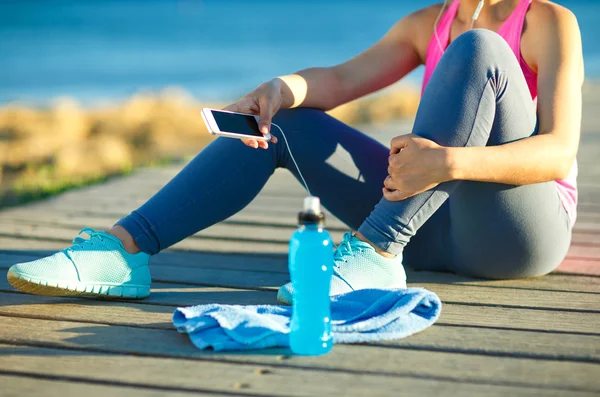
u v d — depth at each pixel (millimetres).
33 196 4145
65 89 21391
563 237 2098
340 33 38781
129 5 55438
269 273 2426
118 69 26172
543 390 1491
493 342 1748
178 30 39875
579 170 4496
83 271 1979
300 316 1664
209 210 2062
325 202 2219
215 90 20922
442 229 2203
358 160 2146
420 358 1653
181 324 1777
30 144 7062
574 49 1926
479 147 1791
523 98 1855
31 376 1572
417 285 2227
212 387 1509
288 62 28375
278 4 58438
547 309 2004
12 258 2602
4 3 52906
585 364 1627
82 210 3545
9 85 22281
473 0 2141
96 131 8336
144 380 1543
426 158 1769
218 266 2516
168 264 2537
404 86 12078
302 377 1554
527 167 1801
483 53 1811
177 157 6512
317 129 2117
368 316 1830
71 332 1822
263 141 1957
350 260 1945
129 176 4676
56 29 38938
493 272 2207
